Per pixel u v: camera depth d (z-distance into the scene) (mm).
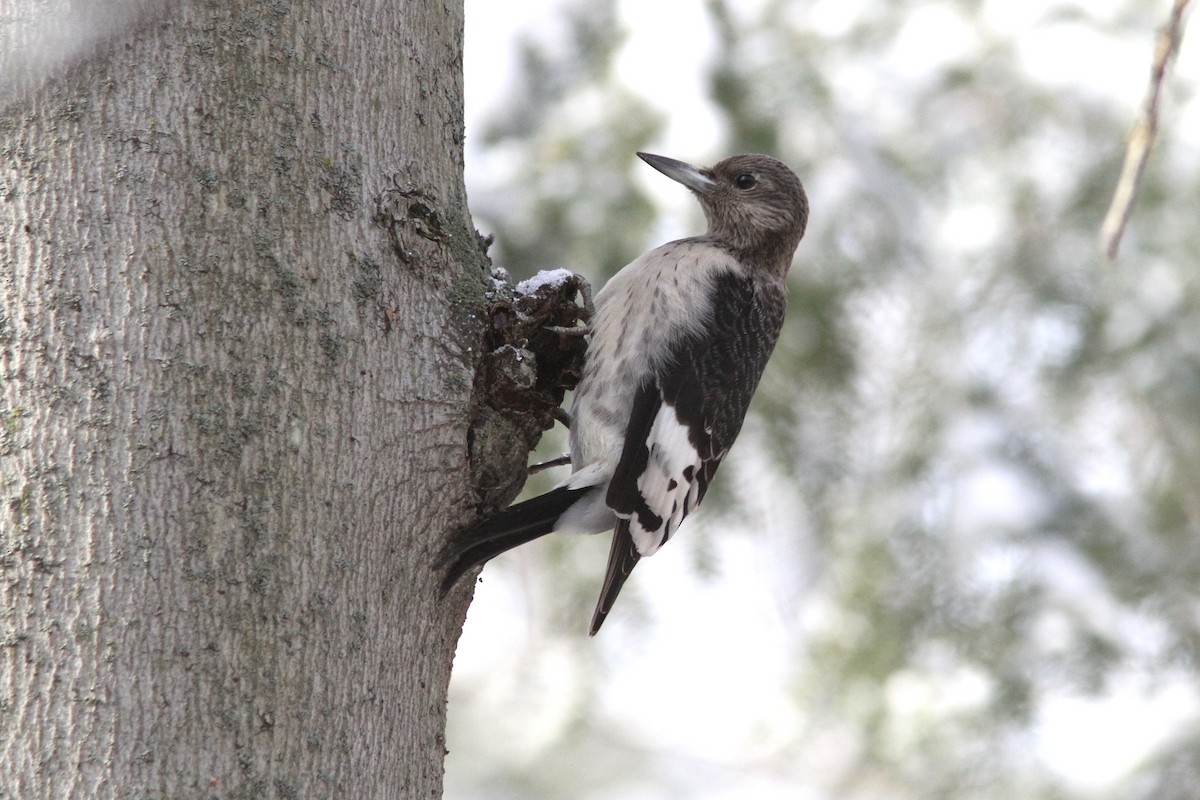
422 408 5520
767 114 11594
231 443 4891
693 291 8406
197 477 4809
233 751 4691
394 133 5664
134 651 4617
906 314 11805
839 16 12195
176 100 5062
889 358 11805
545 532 7688
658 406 7957
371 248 5422
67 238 4852
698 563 11078
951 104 12445
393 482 5359
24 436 4703
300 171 5250
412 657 5445
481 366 6207
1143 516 11656
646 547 7695
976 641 11508
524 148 11656
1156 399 11617
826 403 11289
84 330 4797
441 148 5980
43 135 4918
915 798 11695
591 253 11273
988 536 11539
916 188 11875
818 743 12898
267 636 4832
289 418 5020
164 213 4957
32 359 4758
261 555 4871
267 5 5309
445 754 5719
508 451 6359
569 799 14234
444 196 5938
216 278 4980
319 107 5367
